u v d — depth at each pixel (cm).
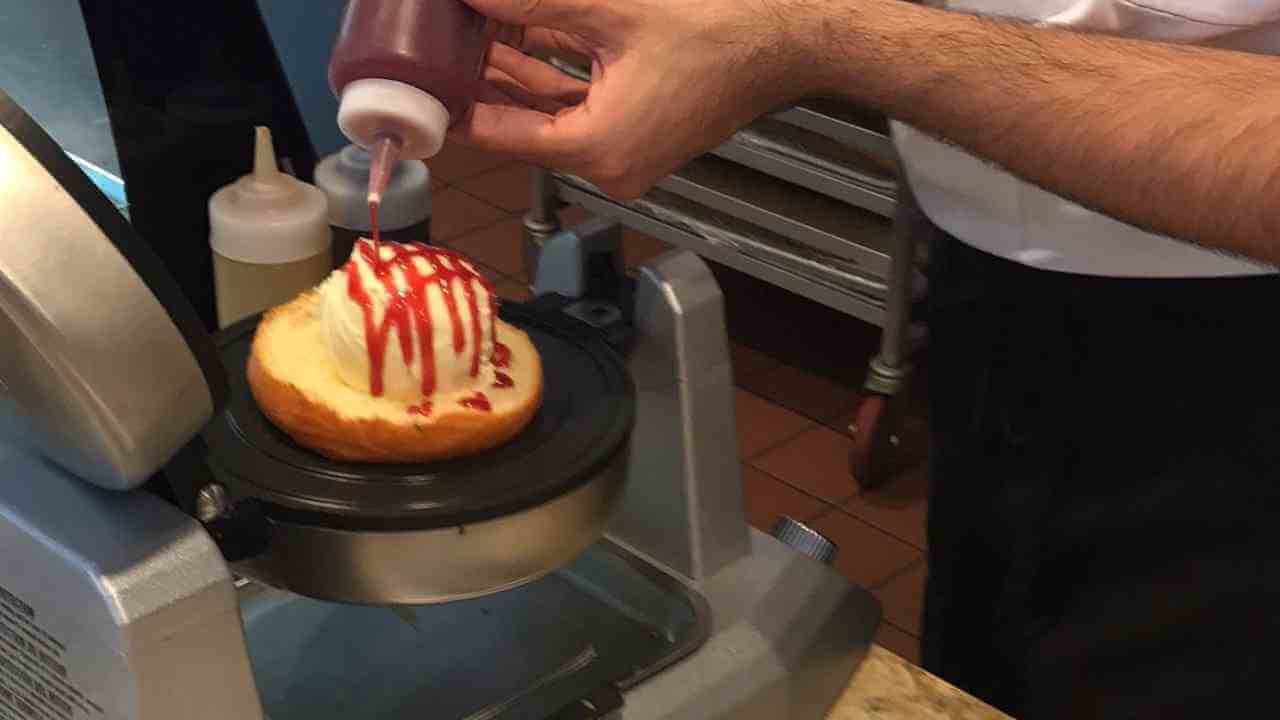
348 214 83
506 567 52
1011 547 85
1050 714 87
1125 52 56
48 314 38
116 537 44
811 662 64
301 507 49
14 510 46
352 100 50
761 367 197
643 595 65
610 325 64
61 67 82
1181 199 55
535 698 58
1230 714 79
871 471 171
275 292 79
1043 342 78
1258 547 75
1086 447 79
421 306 52
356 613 62
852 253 167
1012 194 75
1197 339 73
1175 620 80
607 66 54
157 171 82
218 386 44
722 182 179
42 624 46
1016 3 68
